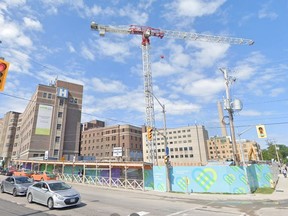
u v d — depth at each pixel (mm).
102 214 12336
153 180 27094
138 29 79312
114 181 31406
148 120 69438
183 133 141875
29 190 15898
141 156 117688
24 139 84625
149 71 76625
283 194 21359
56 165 46875
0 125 116875
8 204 14930
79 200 14461
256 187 27141
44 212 12711
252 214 12562
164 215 12258
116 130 122250
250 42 78938
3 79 9953
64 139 78500
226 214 12555
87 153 129000
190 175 24641
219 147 135125
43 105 76188
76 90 86562
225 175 23250
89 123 139750
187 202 17203
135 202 16812
